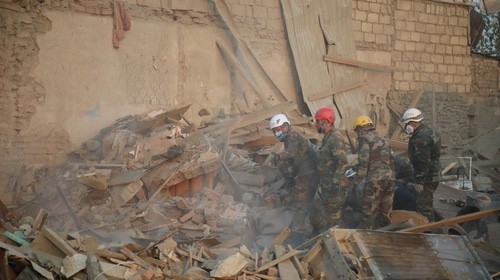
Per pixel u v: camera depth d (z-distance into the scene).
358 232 9.98
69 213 13.12
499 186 21.47
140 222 12.49
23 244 9.86
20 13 16.42
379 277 9.41
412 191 12.83
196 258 10.21
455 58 25.30
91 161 16.30
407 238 10.22
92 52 17.86
